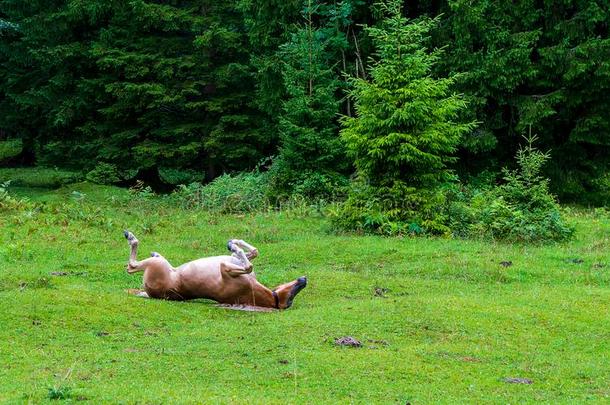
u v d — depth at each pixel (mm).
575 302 17062
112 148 46250
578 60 37469
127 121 47625
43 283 17734
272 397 10586
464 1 37750
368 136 29219
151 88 44219
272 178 36781
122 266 21438
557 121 40062
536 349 13859
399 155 28219
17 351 12719
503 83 38094
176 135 45875
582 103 39188
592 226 28828
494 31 38312
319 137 36438
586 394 11500
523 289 18984
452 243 25344
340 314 15703
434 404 10555
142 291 17844
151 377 11453
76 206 31922
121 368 11875
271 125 44719
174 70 46031
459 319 15422
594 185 41406
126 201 37156
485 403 10773
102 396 10164
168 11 45375
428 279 20531
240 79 46312
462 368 12477
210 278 16797
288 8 42031
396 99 29172
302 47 38406
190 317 15766
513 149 41688
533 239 25875
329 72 38406
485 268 21031
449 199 28828
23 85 51344
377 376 11805
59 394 10094
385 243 25266
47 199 38531
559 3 38750
